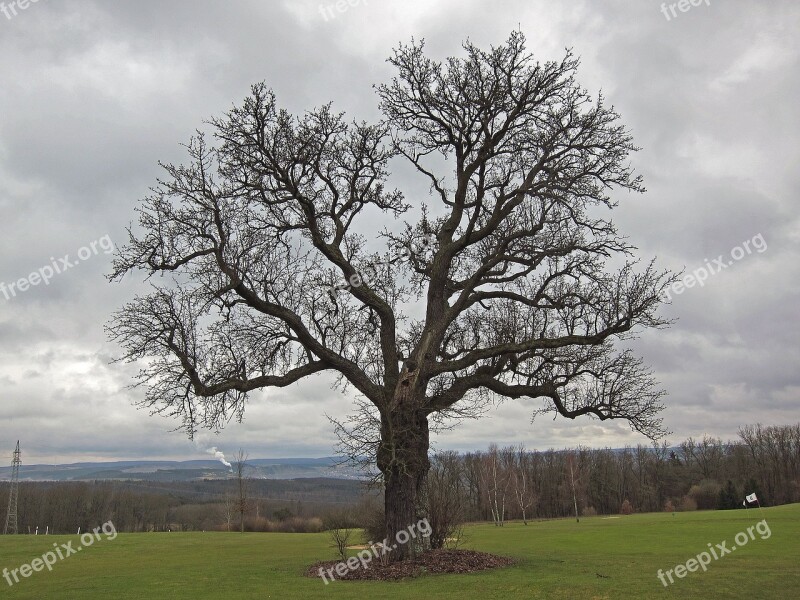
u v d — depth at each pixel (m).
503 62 20.97
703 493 99.88
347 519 40.22
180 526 83.00
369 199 23.88
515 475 94.56
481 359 22.70
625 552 30.44
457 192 23.88
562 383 23.73
